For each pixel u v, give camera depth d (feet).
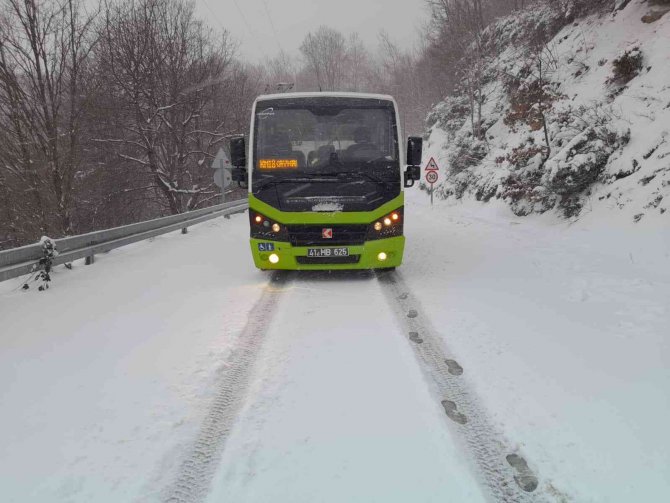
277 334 15.92
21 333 16.57
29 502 8.10
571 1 62.18
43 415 10.97
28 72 47.01
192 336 15.85
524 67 66.44
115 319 17.89
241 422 10.46
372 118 22.49
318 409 10.94
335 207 21.86
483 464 9.02
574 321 16.65
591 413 10.63
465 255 29.55
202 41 75.87
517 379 12.34
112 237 31.58
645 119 34.99
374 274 24.88
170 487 8.46
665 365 12.91
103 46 61.67
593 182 36.11
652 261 24.49
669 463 8.85
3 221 48.65
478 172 63.16
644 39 42.93
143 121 67.26
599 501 7.98
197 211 48.34
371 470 8.75
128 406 11.33
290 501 7.98
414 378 12.42
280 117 22.56
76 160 52.13
